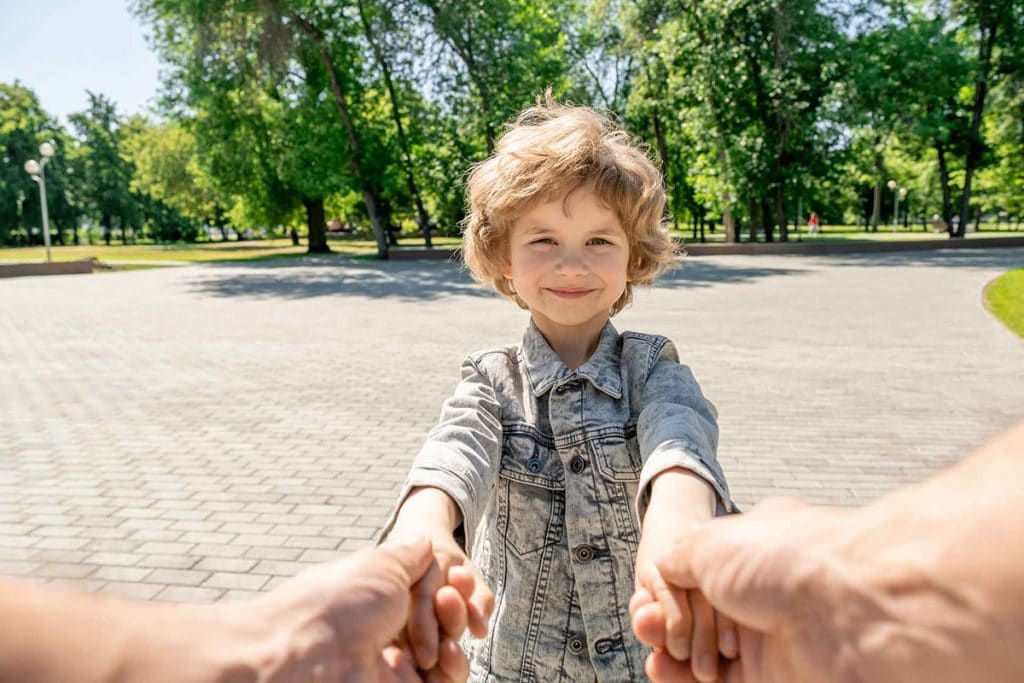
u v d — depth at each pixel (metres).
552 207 1.45
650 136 36.72
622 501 1.45
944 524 0.31
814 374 8.34
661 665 0.60
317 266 27.89
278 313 14.45
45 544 4.17
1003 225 71.50
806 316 13.09
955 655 0.29
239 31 25.42
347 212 45.47
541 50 30.12
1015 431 0.32
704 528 0.55
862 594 0.34
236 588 3.74
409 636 0.71
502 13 26.36
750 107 29.91
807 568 0.38
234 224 51.59
